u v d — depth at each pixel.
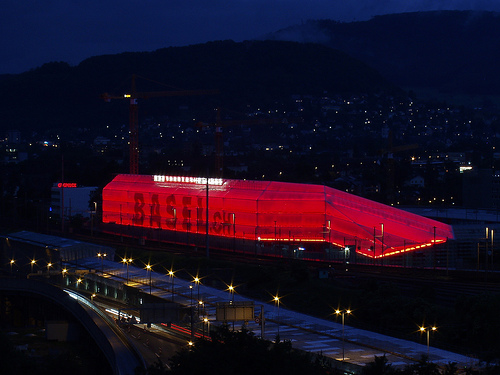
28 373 153.50
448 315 169.62
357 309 186.12
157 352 156.62
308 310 196.88
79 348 183.75
